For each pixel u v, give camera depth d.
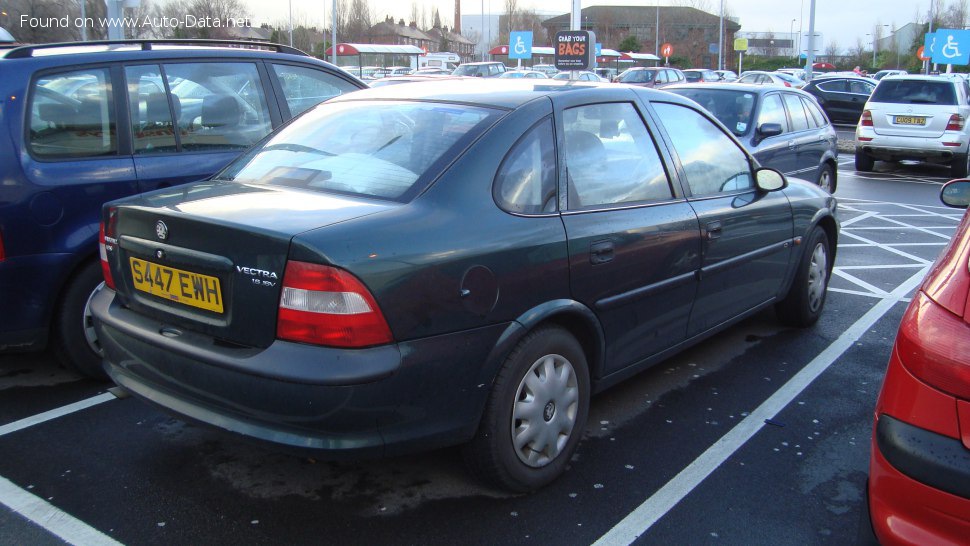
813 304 5.56
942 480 2.17
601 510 3.25
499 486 3.29
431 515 3.20
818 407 4.28
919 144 14.42
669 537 3.07
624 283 3.62
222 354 2.84
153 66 4.74
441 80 4.29
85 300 4.35
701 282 4.18
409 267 2.77
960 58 33.19
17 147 4.08
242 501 3.30
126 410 4.18
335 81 5.78
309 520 3.16
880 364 4.93
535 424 3.28
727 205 4.38
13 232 4.03
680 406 4.28
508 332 3.08
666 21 65.12
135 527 3.11
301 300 2.67
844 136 21.92
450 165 3.14
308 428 2.73
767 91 9.47
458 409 2.97
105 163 4.41
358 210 2.93
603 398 4.38
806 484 3.48
